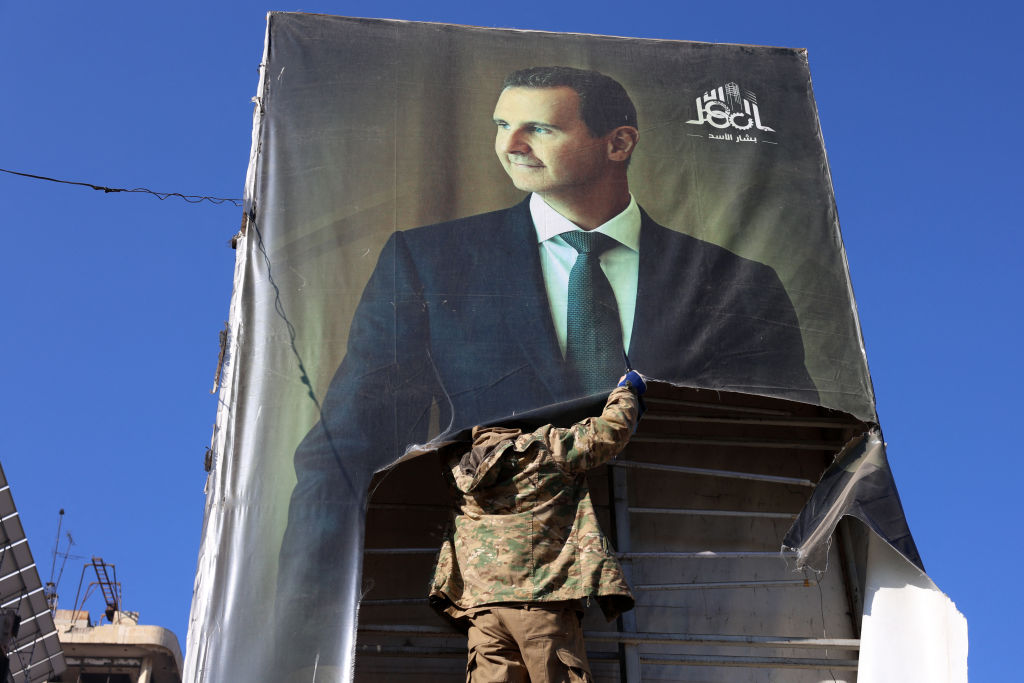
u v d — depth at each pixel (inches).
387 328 403.5
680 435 455.8
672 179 457.1
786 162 473.1
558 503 349.4
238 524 361.7
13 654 600.1
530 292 418.9
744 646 418.0
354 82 460.1
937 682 371.9
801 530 395.2
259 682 334.6
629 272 429.7
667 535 443.8
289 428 380.2
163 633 912.3
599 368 405.1
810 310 435.8
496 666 329.7
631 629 410.3
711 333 421.4
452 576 350.0
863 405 417.1
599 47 489.1
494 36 483.5
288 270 412.5
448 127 455.2
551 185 446.3
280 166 435.2
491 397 392.8
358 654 403.2
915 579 387.5
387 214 429.4
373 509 427.5
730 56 499.8
